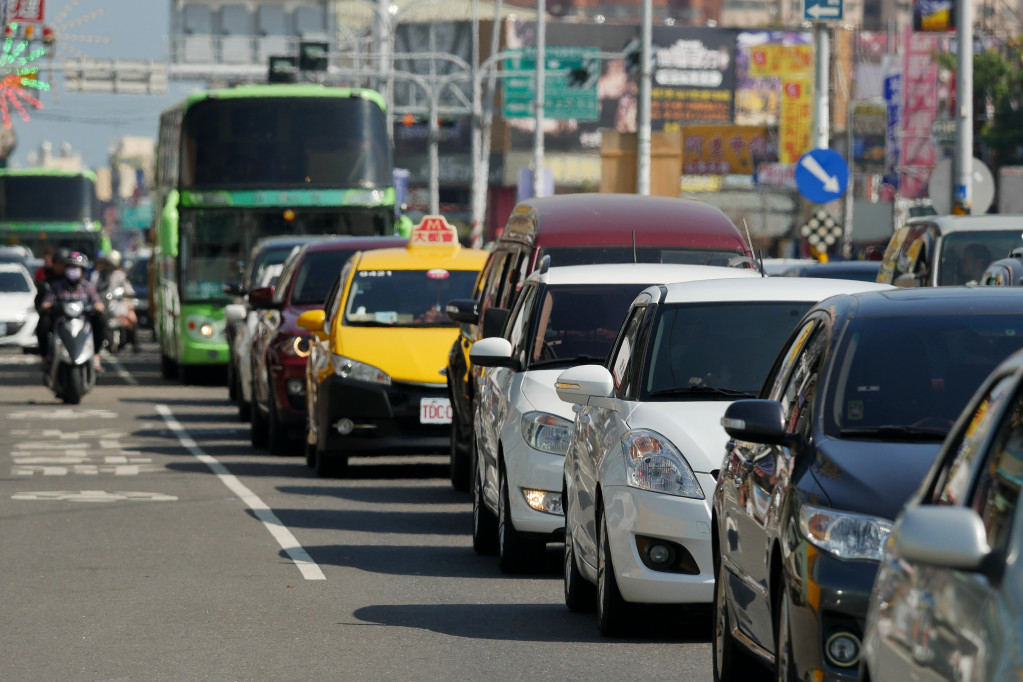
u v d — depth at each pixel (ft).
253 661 87.40
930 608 42.70
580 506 99.04
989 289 73.15
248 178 305.12
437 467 191.62
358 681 82.58
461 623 98.48
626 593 89.97
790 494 64.44
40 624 97.19
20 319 364.99
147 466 187.93
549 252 149.28
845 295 74.28
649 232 150.00
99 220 535.60
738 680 74.90
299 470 185.98
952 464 47.39
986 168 260.21
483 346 119.34
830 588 59.93
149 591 108.68
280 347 197.77
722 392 94.79
